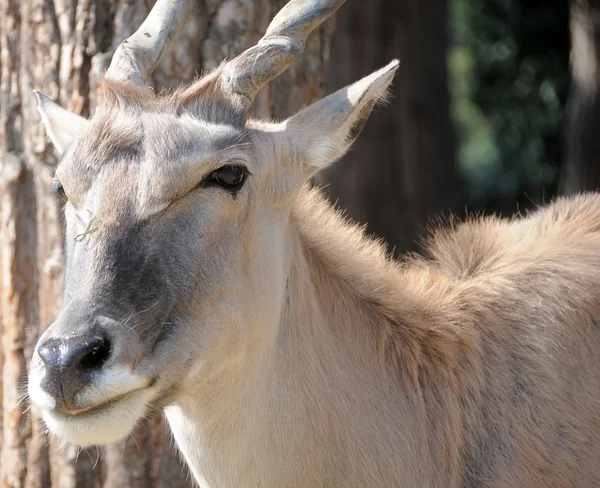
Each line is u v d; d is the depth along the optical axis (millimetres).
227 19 10391
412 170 26469
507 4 30156
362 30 25375
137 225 6758
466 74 33688
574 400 8273
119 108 7133
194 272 6871
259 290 7352
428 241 10125
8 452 10734
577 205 9680
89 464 10516
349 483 7812
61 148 7980
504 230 9570
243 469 7551
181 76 10250
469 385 8328
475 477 8195
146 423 10383
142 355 6547
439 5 27297
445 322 8500
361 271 8508
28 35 10391
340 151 7680
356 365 8047
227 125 7180
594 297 8586
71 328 6285
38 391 6234
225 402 7391
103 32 10297
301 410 7656
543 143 30797
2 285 10664
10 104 10516
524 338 8469
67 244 7102
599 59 21734
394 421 8008
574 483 8141
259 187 7359
